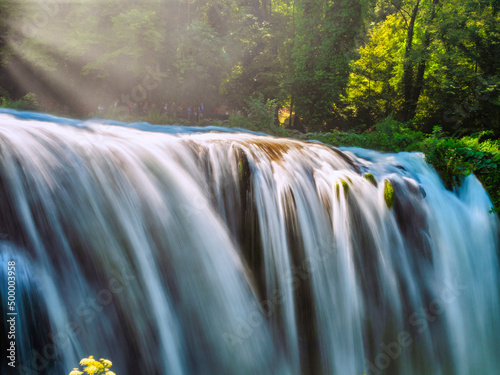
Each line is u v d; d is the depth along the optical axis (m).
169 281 7.09
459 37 26.66
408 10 33.44
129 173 7.29
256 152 9.27
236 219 8.38
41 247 5.95
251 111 22.66
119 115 21.36
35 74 25.97
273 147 10.07
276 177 9.02
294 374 8.25
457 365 10.51
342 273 9.21
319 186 9.62
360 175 10.80
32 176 6.21
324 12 29.38
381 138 17.39
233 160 8.70
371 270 9.55
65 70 26.64
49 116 10.44
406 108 31.98
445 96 28.41
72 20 25.16
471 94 27.16
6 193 5.86
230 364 7.42
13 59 25.23
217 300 7.55
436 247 10.97
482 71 26.94
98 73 25.89
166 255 7.18
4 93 23.86
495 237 12.44
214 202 8.20
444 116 28.64
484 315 11.43
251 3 34.28
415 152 14.06
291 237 8.77
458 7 28.47
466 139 15.52
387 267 9.78
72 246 6.25
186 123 21.59
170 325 6.89
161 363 6.68
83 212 6.52
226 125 21.83
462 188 12.98
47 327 5.71
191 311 7.20
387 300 9.63
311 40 29.81
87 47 24.62
